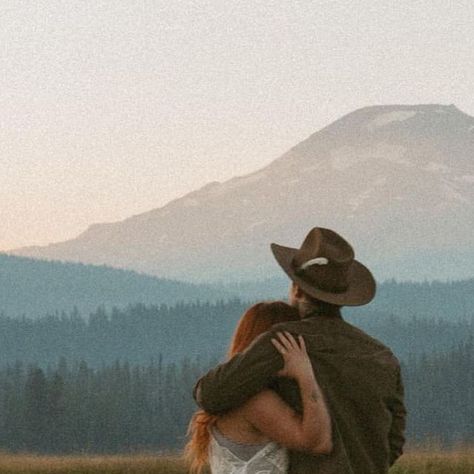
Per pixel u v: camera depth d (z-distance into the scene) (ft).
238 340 20.44
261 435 19.52
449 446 80.79
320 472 19.22
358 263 20.52
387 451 19.67
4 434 599.98
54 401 615.57
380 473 19.69
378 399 19.63
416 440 85.05
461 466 69.51
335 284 20.02
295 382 19.49
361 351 19.81
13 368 645.51
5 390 614.34
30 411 604.90
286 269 20.29
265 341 19.49
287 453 19.56
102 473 78.79
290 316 20.44
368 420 19.57
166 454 92.02
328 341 19.72
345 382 19.56
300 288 20.13
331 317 20.15
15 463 85.40
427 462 70.08
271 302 20.58
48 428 611.88
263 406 19.29
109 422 652.48
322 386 19.51
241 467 19.51
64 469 80.89
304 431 19.08
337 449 19.29
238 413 19.53
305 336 19.67
